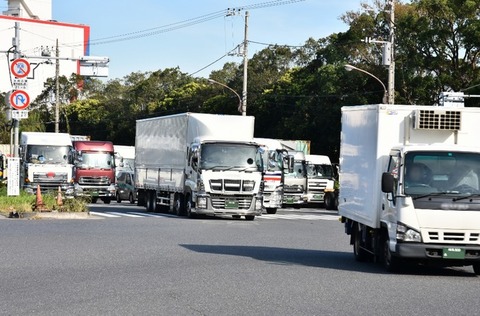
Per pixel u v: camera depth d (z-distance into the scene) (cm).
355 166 1977
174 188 3719
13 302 1203
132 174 5612
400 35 6281
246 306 1193
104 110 10988
